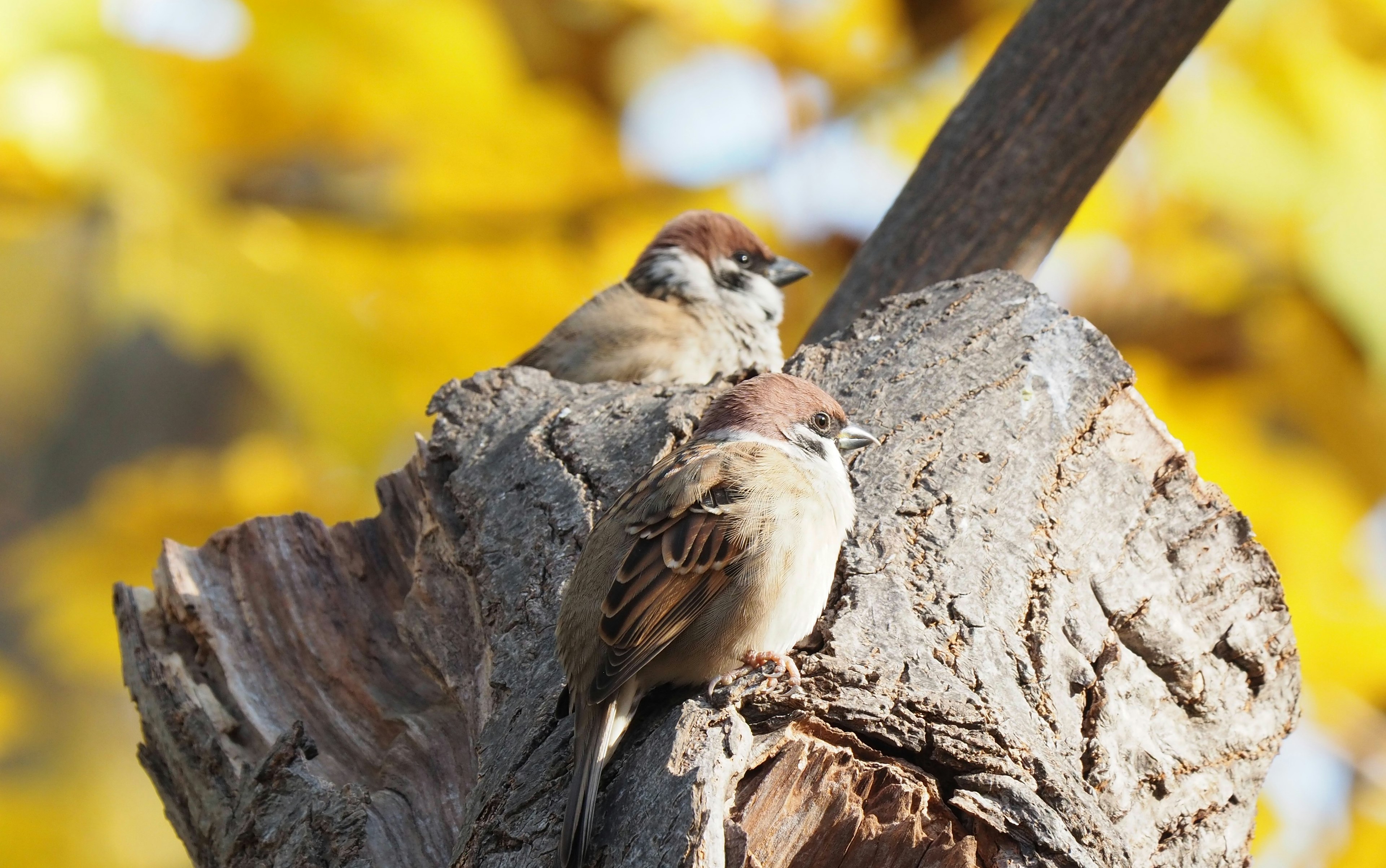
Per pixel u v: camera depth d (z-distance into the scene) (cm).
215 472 1125
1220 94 1043
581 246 1151
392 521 861
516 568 746
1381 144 1023
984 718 605
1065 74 973
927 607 663
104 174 995
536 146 1096
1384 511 1066
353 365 1066
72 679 1284
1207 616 759
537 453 803
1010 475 741
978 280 866
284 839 709
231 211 1063
